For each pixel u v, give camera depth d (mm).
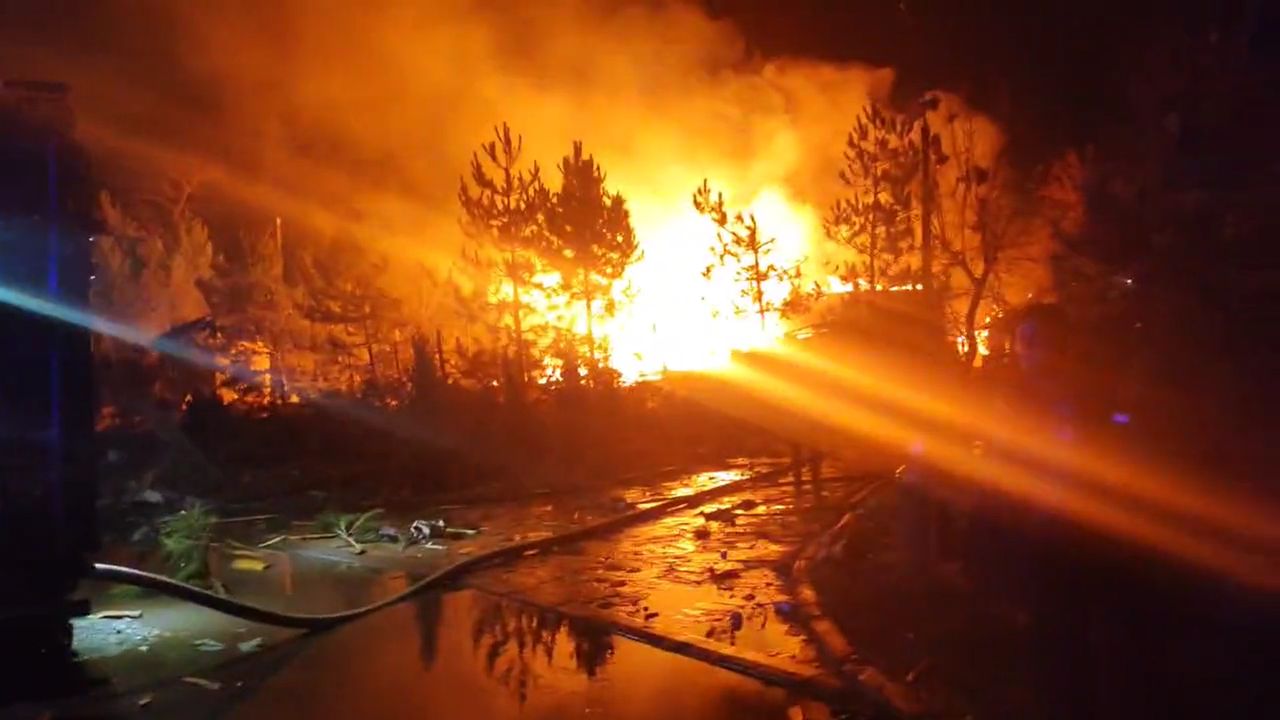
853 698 5531
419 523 10484
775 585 7977
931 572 7074
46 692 6090
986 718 5012
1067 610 5273
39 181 6355
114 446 13383
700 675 6105
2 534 6250
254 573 9125
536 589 8219
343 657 6691
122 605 8078
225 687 6160
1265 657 5039
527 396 14539
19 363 6332
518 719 5504
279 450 14320
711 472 13609
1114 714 4887
